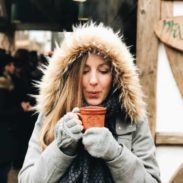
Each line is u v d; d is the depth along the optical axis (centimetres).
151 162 211
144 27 397
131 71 207
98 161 200
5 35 848
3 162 525
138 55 399
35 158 209
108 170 201
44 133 209
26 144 640
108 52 204
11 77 616
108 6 588
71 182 197
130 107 207
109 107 207
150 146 214
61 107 208
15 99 591
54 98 211
